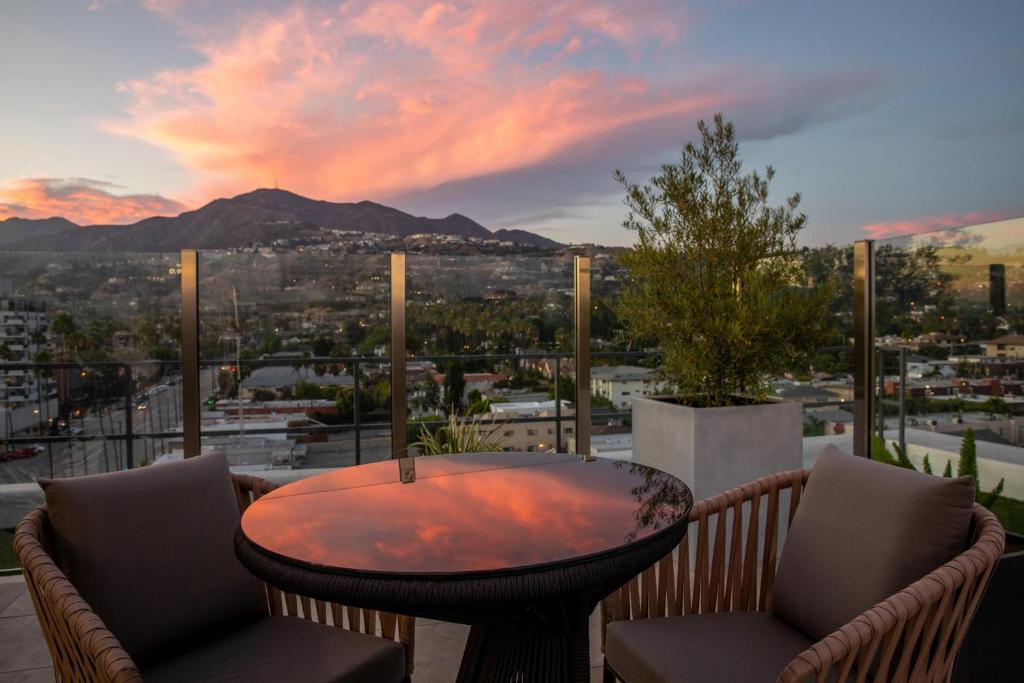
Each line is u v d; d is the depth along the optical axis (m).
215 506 1.70
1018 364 2.66
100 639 1.05
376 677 1.52
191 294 3.30
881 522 1.46
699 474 2.99
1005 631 1.75
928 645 1.21
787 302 3.26
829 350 3.61
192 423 3.30
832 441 3.63
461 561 1.15
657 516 1.40
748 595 1.85
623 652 1.59
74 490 1.48
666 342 3.39
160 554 1.56
